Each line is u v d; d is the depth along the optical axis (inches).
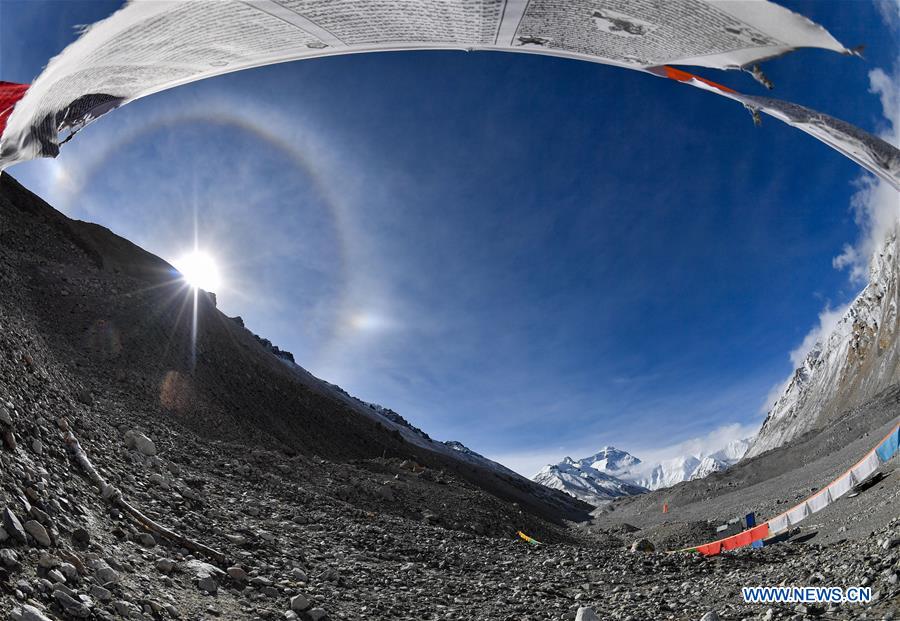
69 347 1030.4
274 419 1701.5
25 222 1611.7
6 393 359.3
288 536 488.4
